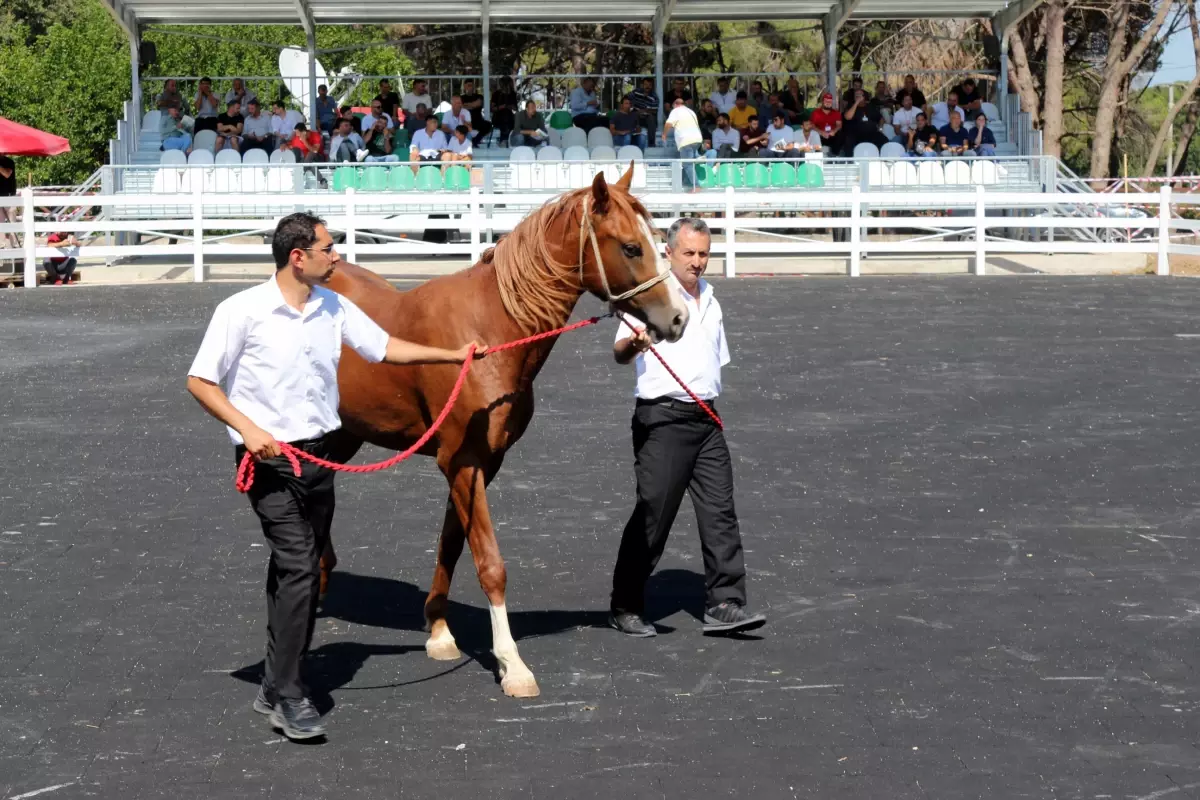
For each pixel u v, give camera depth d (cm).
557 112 2725
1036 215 2525
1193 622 636
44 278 2103
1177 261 2650
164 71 4447
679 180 2333
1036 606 660
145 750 503
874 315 1622
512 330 559
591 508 838
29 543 767
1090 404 1121
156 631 629
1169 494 856
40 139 2088
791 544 762
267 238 2739
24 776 482
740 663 589
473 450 558
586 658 595
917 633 625
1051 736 514
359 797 465
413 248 2161
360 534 789
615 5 2720
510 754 498
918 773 483
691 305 611
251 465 507
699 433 612
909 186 2420
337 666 588
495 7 2709
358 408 598
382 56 4588
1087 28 4347
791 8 2761
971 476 904
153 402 1155
